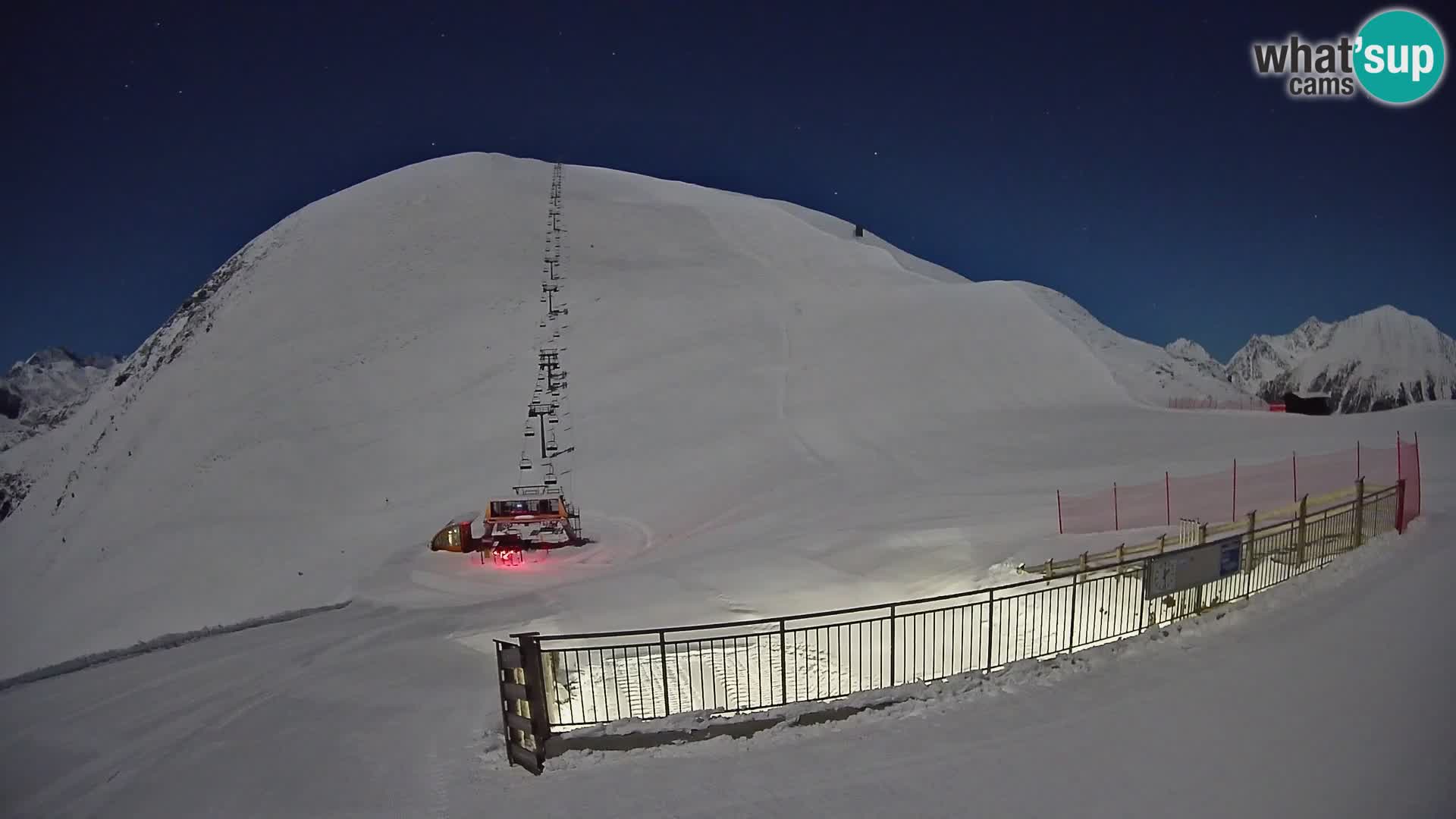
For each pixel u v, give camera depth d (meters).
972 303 61.91
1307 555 12.76
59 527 50.12
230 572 38.66
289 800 7.80
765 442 41.75
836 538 22.80
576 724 8.38
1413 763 6.11
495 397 52.88
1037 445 35.94
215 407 58.34
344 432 51.97
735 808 6.62
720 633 14.99
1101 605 11.66
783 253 81.00
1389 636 8.84
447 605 19.33
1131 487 25.81
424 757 8.51
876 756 7.27
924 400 47.84
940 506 26.42
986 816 6.11
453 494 42.34
